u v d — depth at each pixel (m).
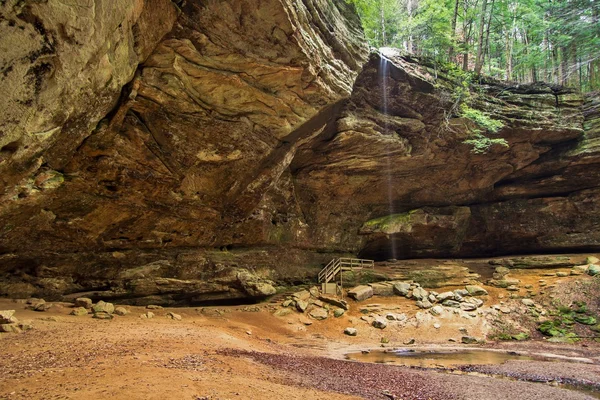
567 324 20.45
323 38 15.81
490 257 31.25
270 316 19.42
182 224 17.92
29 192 11.25
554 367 12.84
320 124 18.80
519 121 25.14
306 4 14.27
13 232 12.93
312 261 25.42
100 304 13.95
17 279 14.49
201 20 11.44
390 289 24.23
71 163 12.58
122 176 14.20
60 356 7.50
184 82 12.81
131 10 9.34
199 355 9.00
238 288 20.03
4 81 6.98
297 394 6.90
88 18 7.96
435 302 23.03
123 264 16.97
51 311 13.02
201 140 14.97
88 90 9.93
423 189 28.09
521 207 29.44
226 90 13.83
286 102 15.57
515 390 9.37
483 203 30.58
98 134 12.41
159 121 13.58
